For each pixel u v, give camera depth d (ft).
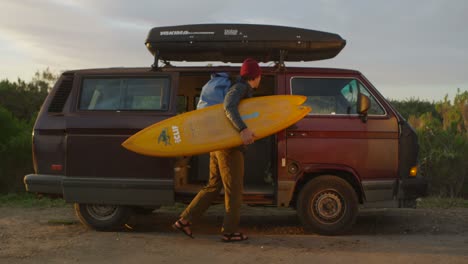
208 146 18.44
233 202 18.74
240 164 18.74
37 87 60.18
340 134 20.27
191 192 20.88
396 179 20.36
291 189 20.26
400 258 16.35
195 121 19.12
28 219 24.53
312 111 20.71
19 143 32.14
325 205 20.34
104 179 20.71
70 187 20.85
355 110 20.71
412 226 22.67
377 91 20.86
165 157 20.47
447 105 42.34
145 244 18.84
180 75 21.62
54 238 20.03
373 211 26.99
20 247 18.44
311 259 16.35
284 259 16.40
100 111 21.22
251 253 17.26
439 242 19.07
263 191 21.06
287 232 21.63
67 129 20.97
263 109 19.19
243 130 17.78
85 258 16.84
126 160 20.68
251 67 18.52
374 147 20.27
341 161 20.20
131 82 21.36
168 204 20.52
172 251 17.71
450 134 34.40
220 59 23.03
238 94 18.15
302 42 20.72
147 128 19.54
